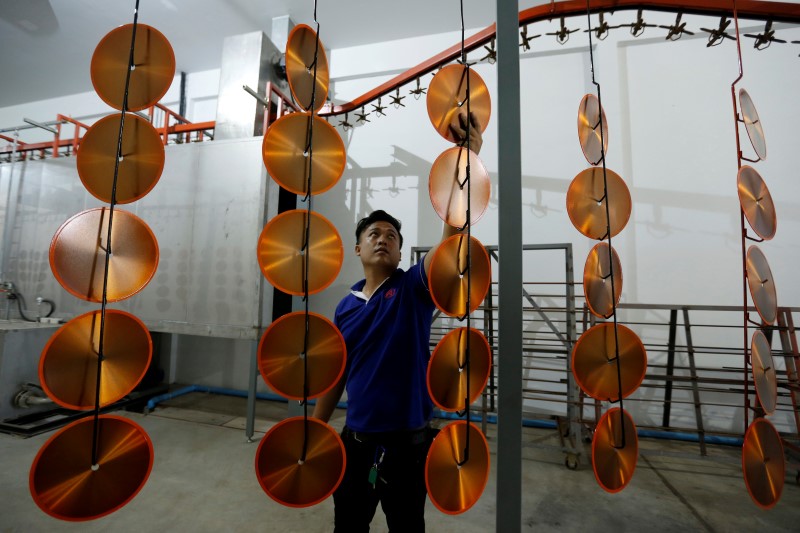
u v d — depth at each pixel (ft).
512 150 2.02
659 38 8.26
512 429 1.93
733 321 7.52
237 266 7.02
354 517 2.69
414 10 8.86
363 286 3.34
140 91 1.62
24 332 7.36
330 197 9.87
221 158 7.34
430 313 3.00
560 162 8.54
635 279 7.95
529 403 8.33
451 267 1.78
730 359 7.48
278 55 8.51
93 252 1.42
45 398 7.38
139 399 8.70
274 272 1.58
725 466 6.38
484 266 1.86
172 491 5.24
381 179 9.62
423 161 9.39
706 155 7.89
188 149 7.53
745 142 7.73
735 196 7.70
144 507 4.86
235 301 6.98
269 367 1.54
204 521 4.61
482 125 2.21
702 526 4.74
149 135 1.58
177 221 7.43
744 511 5.08
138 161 1.55
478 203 1.92
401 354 2.71
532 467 6.21
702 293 7.67
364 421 2.69
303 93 1.86
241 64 8.12
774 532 4.65
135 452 1.40
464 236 1.82
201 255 7.23
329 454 1.63
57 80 11.96
